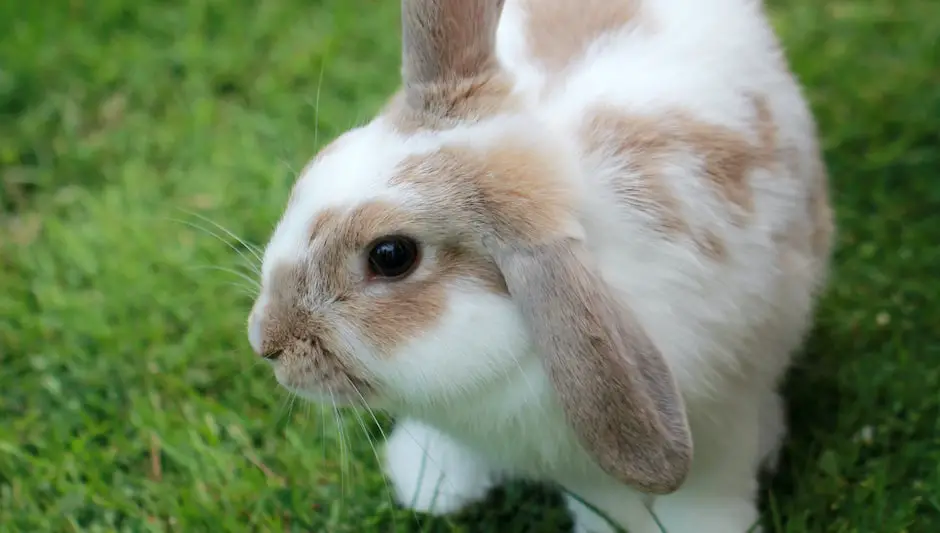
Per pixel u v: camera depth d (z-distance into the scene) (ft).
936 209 3.65
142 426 3.38
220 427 3.38
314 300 2.90
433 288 2.87
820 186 3.22
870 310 3.45
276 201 3.71
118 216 3.74
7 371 3.49
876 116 3.85
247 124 3.93
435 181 2.87
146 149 3.92
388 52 4.14
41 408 3.44
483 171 2.86
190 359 3.49
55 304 3.58
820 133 3.82
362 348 2.89
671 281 2.92
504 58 3.03
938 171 3.72
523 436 2.99
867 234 3.61
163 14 4.42
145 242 3.68
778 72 3.16
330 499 3.27
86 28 4.36
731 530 3.12
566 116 2.95
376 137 2.93
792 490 3.24
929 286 3.49
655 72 3.01
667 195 2.92
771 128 3.05
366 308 2.88
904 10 4.25
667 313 2.92
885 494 3.19
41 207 3.82
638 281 2.91
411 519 3.24
